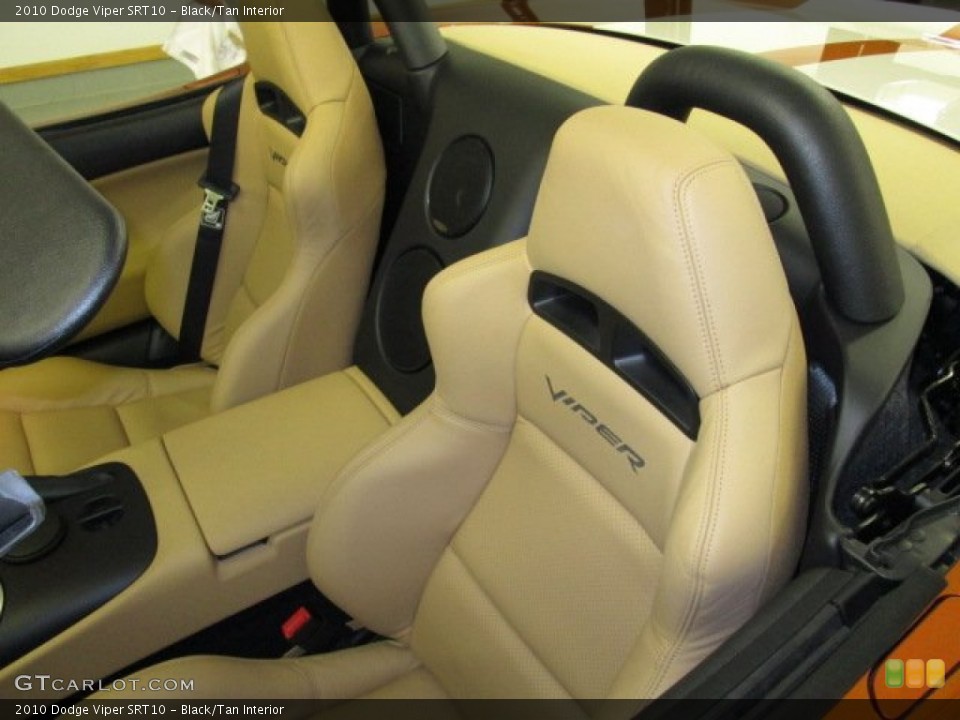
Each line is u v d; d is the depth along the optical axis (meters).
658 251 0.57
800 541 0.68
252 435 1.19
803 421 0.64
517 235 1.10
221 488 1.09
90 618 0.96
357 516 0.92
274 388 1.35
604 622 0.80
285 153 1.32
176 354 1.78
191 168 1.68
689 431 0.65
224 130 1.46
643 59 1.28
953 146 0.98
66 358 1.57
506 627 0.90
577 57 1.29
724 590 0.60
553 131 1.08
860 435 0.67
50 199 0.43
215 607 1.06
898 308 0.71
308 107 1.17
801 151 0.64
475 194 1.14
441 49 1.24
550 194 0.66
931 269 0.79
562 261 0.68
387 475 0.90
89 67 2.10
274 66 1.20
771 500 0.60
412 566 0.98
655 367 0.68
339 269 1.28
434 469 0.90
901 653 0.58
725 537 0.59
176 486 1.09
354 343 1.39
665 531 0.70
